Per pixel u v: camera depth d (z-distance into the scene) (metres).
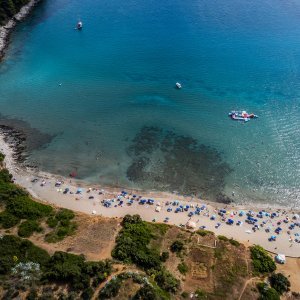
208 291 71.50
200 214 91.19
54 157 108.00
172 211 91.75
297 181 101.38
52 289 67.69
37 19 185.50
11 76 143.00
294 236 86.50
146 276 71.62
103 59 153.12
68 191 96.88
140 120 121.44
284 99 129.38
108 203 93.06
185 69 145.50
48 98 131.75
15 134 115.75
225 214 91.50
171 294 69.94
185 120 121.19
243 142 112.88
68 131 117.44
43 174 102.25
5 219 82.50
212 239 82.62
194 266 75.94
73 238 80.31
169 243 80.75
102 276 69.81
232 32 170.88
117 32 173.25
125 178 101.69
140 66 148.12
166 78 140.75
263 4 199.88
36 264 71.69
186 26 177.00
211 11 191.75
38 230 81.31
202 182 100.75
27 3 196.50
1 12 176.25
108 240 80.56
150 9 194.62
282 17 185.25
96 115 123.81
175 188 98.94
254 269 76.12
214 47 159.50
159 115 123.44
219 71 144.00
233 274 74.69
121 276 70.00
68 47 161.88
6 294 65.75
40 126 119.31
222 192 98.25
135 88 136.12
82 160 107.19
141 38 167.75
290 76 140.62
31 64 150.50
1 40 165.00
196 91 134.12
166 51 157.50
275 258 81.00
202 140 113.56
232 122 120.00
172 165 105.38
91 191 97.25
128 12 192.00
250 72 143.38
